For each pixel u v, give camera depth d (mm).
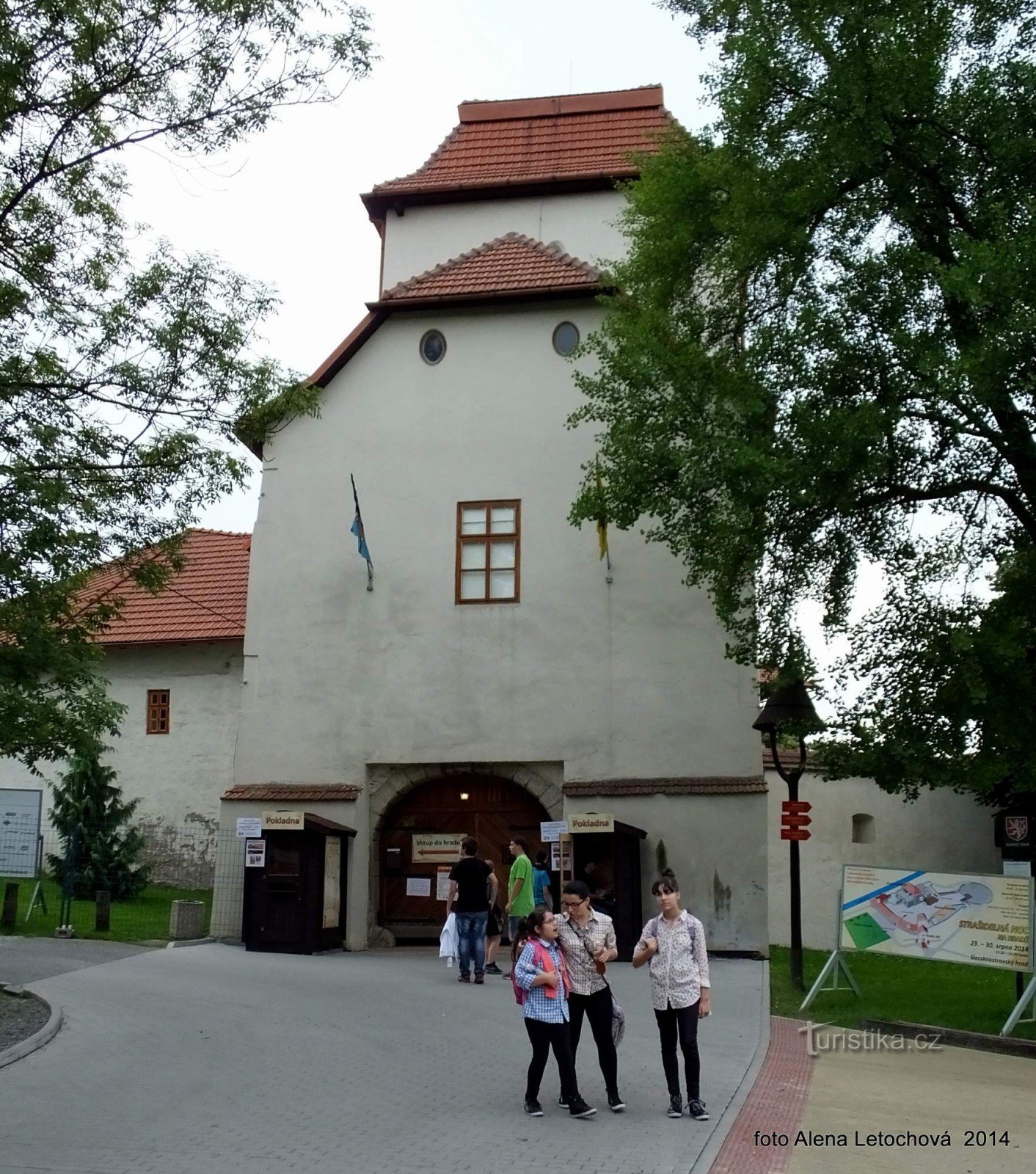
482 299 23422
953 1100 10984
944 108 15789
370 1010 14383
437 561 23062
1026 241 14320
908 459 16250
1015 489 16578
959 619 15594
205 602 28500
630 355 17484
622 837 20734
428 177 28875
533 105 29641
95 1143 8531
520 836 22719
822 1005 16312
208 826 27422
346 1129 9039
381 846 22922
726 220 16891
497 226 28031
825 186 16188
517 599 22672
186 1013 13773
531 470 23031
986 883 14891
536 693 22312
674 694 21859
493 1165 8102
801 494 15508
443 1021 13789
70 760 18266
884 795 25922
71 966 17266
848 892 16031
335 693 23016
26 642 12938
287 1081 10625
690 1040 9578
